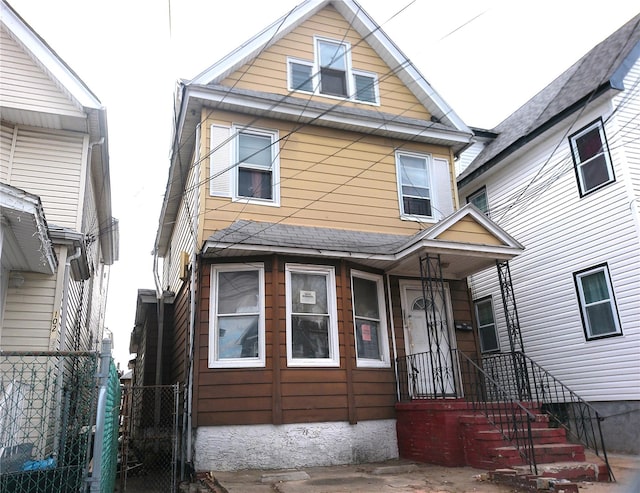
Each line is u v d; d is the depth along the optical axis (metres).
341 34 12.20
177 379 10.89
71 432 5.27
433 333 10.71
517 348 12.77
